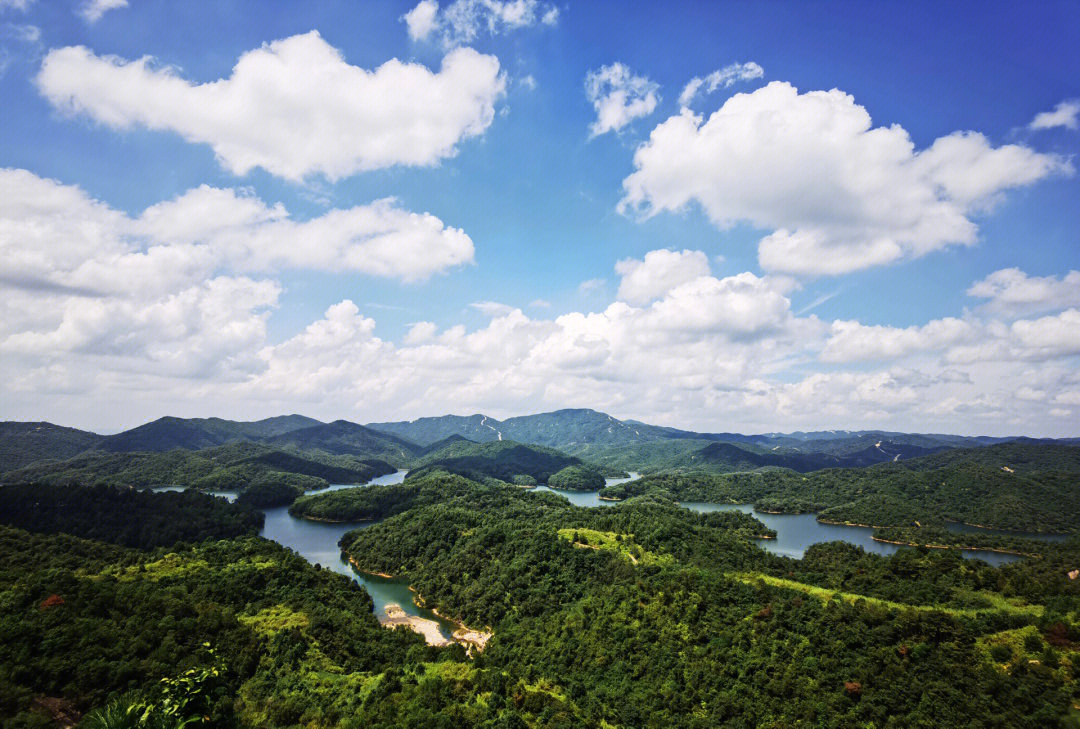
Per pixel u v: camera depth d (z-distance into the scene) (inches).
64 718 3248.0
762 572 5787.4
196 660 4052.7
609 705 4116.6
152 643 4153.5
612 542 7303.2
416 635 5492.1
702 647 4404.5
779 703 3752.5
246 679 4229.8
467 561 7603.4
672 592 5103.3
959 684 3535.9
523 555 7145.7
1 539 6387.8
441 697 3917.3
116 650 3858.3
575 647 4909.0
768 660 4087.1
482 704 3907.5
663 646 4549.7
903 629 4008.4
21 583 4571.9
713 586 5017.2
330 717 3710.6
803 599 4670.3
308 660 4485.7
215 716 3462.1
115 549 6943.9
